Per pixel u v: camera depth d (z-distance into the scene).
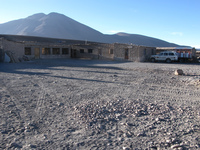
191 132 4.91
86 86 10.55
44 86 10.30
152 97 8.41
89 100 7.56
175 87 11.00
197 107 6.98
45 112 6.20
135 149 4.10
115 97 8.12
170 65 28.28
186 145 4.27
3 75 13.91
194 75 16.59
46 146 4.16
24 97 7.93
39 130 4.93
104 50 41.41
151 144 4.30
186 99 8.22
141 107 6.67
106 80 12.84
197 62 36.72
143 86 11.01
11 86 10.03
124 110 6.35
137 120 5.64
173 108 6.78
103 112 6.12
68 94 8.58
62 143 4.30
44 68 20.17
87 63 29.34
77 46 45.84
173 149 4.10
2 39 27.44
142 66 25.31
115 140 4.48
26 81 11.66
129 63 31.16
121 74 16.31
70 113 6.12
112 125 5.30
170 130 5.00
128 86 10.88
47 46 42.97
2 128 4.95
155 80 13.36
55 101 7.41
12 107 6.64
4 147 4.08
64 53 45.97
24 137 4.55
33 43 41.66
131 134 4.77
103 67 22.88
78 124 5.31
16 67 20.50
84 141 4.41
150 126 5.21
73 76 14.41
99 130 4.96
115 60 38.88
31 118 5.70
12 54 28.66
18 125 5.17
